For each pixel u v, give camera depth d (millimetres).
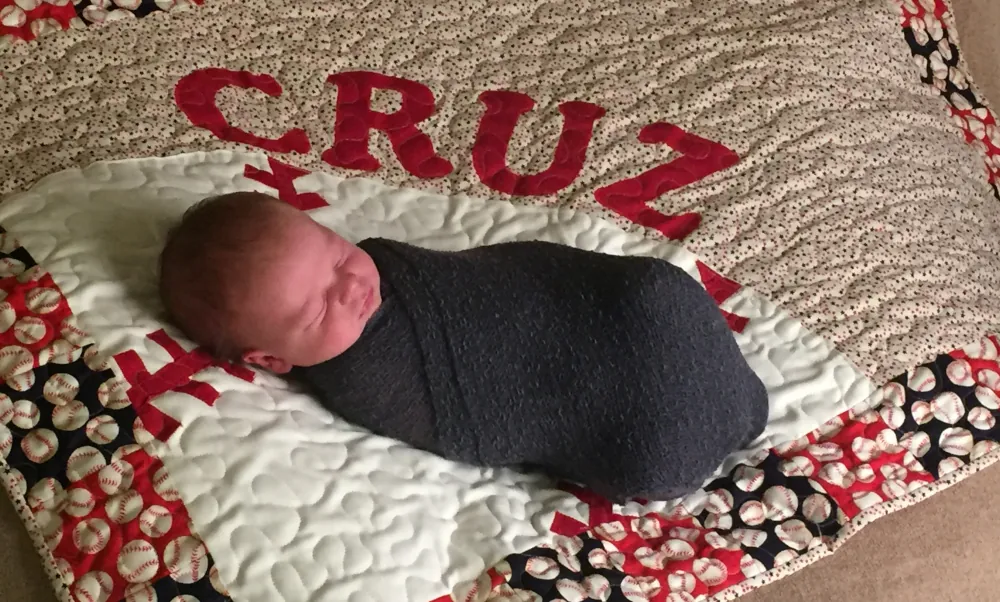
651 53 1113
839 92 1116
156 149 932
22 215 834
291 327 754
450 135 1038
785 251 1006
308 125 1004
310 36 1048
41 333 771
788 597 849
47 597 710
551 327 798
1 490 743
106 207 858
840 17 1169
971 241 1056
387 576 747
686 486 836
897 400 941
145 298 812
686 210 1019
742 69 1110
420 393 798
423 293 797
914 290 1001
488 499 840
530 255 834
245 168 950
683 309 806
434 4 1096
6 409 742
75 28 975
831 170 1057
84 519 715
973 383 959
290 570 722
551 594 787
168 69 986
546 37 1109
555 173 1024
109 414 750
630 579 812
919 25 1205
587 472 835
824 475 895
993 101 1252
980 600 888
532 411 803
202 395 774
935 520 907
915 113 1131
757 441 914
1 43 949
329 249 769
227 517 725
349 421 843
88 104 941
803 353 958
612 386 790
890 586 870
